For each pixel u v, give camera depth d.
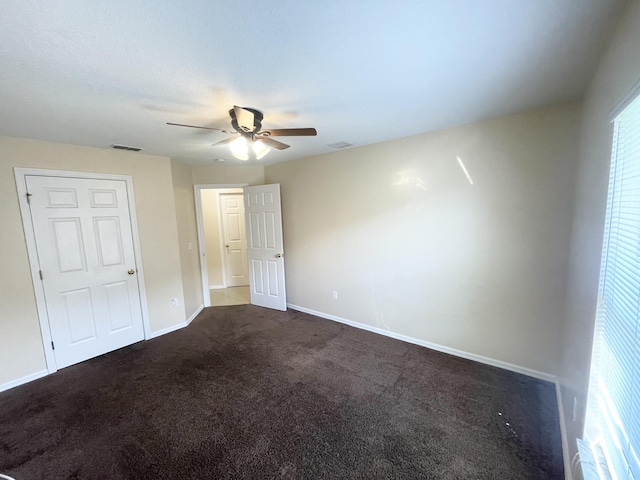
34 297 2.72
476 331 2.81
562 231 2.31
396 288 3.31
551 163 2.29
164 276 3.72
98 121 2.21
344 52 1.38
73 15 1.04
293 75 1.59
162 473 1.69
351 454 1.80
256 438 1.94
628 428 0.98
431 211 2.94
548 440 1.88
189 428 2.04
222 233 5.88
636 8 1.01
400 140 3.06
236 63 1.45
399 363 2.83
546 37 1.29
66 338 2.93
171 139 2.76
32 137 2.60
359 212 3.51
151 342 3.47
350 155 3.50
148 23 1.11
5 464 1.78
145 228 3.52
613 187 1.28
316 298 4.18
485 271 2.69
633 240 1.04
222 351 3.19
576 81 1.78
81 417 2.18
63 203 2.88
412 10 1.08
